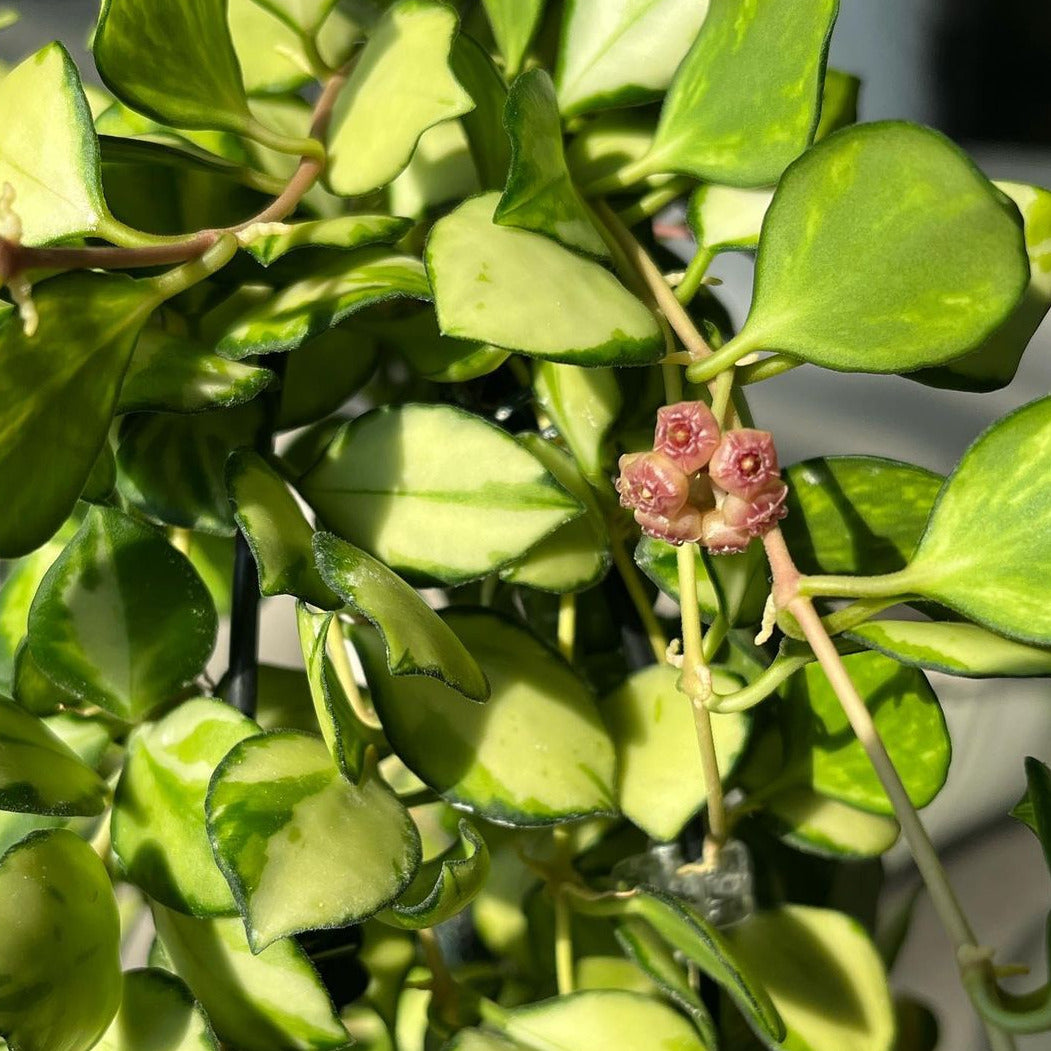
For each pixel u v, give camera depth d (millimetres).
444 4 247
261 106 277
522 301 225
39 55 231
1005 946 425
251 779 229
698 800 253
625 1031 254
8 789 235
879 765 217
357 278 243
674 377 241
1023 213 258
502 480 242
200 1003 238
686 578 236
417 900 248
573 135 268
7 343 219
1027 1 577
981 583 224
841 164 220
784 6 235
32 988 223
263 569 229
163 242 227
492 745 246
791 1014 252
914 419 530
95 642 252
